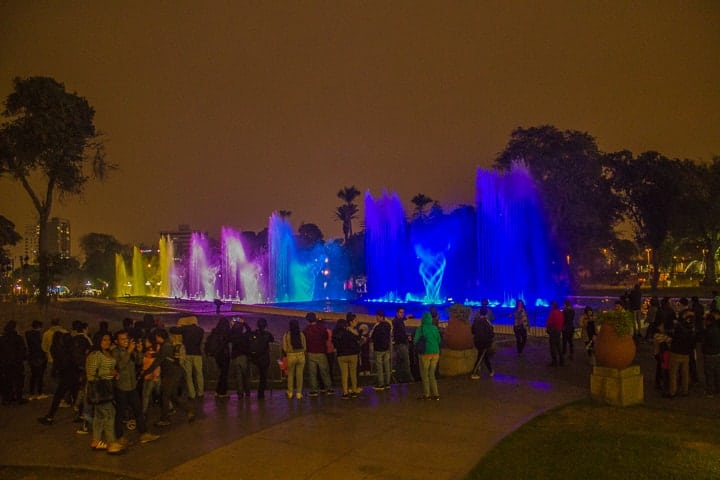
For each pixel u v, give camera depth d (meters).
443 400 11.88
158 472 8.11
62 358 10.98
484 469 7.75
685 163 58.78
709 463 7.91
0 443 9.67
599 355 11.70
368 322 30.47
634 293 21.06
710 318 12.35
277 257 69.50
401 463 8.12
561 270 50.00
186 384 12.56
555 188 47.22
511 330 23.64
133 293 107.06
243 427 10.16
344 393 12.35
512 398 12.02
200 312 42.56
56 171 35.75
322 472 7.84
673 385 12.05
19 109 34.75
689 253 73.19
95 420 9.18
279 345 22.39
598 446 8.62
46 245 36.59
